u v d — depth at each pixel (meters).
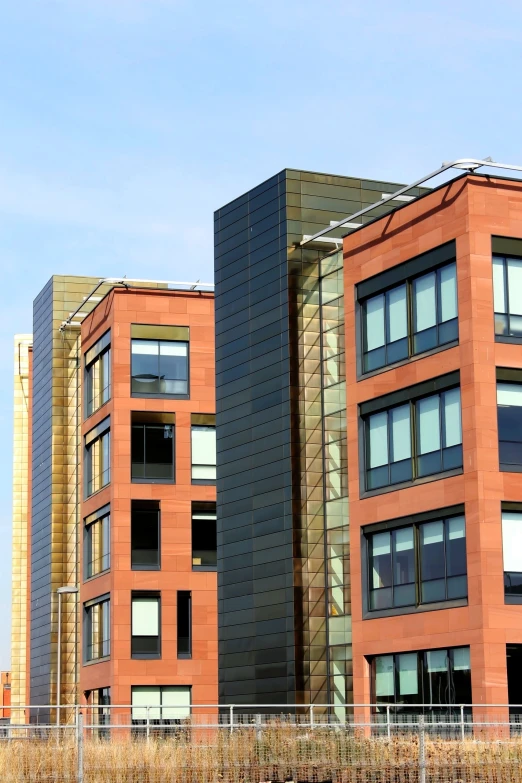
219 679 57.44
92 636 70.81
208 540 68.12
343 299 54.44
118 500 67.00
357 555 49.19
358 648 48.47
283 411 55.12
